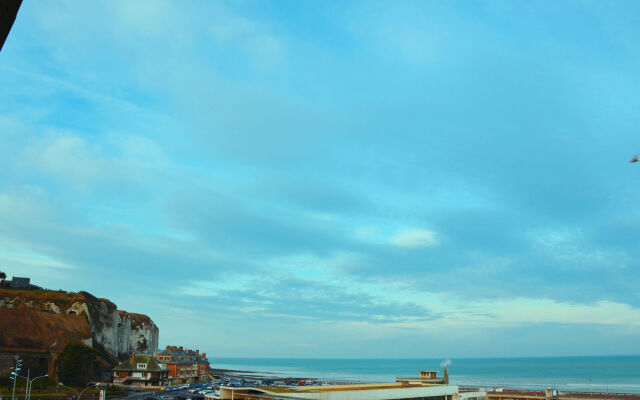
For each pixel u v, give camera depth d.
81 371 171.50
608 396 140.88
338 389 87.50
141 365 199.00
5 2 7.41
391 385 96.88
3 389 136.88
